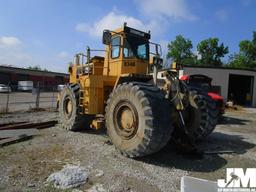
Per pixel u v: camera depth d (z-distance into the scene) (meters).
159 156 5.71
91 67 8.20
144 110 5.02
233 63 54.41
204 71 24.12
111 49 7.44
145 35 7.37
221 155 6.03
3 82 41.41
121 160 5.34
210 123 6.73
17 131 7.59
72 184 4.08
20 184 4.09
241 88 27.81
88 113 7.28
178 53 55.84
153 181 4.36
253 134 9.27
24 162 5.11
